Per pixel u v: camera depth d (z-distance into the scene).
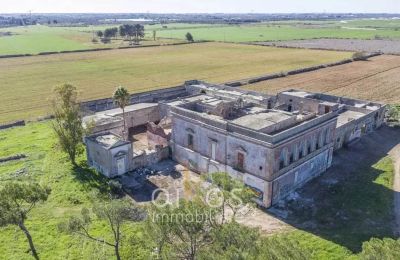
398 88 107.25
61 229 33.19
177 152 57.12
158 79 122.50
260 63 153.88
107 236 38.97
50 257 36.19
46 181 51.16
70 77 124.69
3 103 93.81
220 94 75.00
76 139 55.62
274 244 23.52
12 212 32.03
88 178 52.22
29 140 67.69
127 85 113.50
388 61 153.00
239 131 46.53
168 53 183.25
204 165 52.69
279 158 44.97
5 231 40.12
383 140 68.44
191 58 167.62
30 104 92.94
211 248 24.92
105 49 192.75
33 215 43.16
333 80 118.69
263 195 45.38
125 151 53.31
